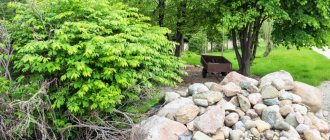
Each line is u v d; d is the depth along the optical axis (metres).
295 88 6.49
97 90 5.68
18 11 6.35
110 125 5.87
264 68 14.40
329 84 11.29
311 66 14.56
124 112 6.05
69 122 6.05
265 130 5.45
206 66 12.07
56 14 6.07
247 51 12.18
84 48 5.65
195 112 5.61
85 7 6.08
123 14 6.91
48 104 5.53
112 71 5.63
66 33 5.73
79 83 5.56
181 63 7.08
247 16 10.16
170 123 5.31
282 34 11.37
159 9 12.37
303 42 10.87
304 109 5.96
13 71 6.25
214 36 13.52
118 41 5.76
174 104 6.07
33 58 5.15
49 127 5.49
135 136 5.29
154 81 7.17
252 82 6.58
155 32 7.02
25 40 5.91
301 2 9.93
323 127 5.80
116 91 5.60
